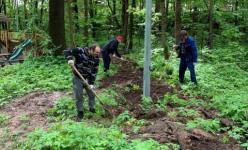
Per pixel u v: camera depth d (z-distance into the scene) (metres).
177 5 14.16
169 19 21.44
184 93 9.59
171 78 11.05
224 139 6.34
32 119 7.43
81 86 7.25
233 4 21.80
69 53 7.22
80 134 5.56
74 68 7.16
